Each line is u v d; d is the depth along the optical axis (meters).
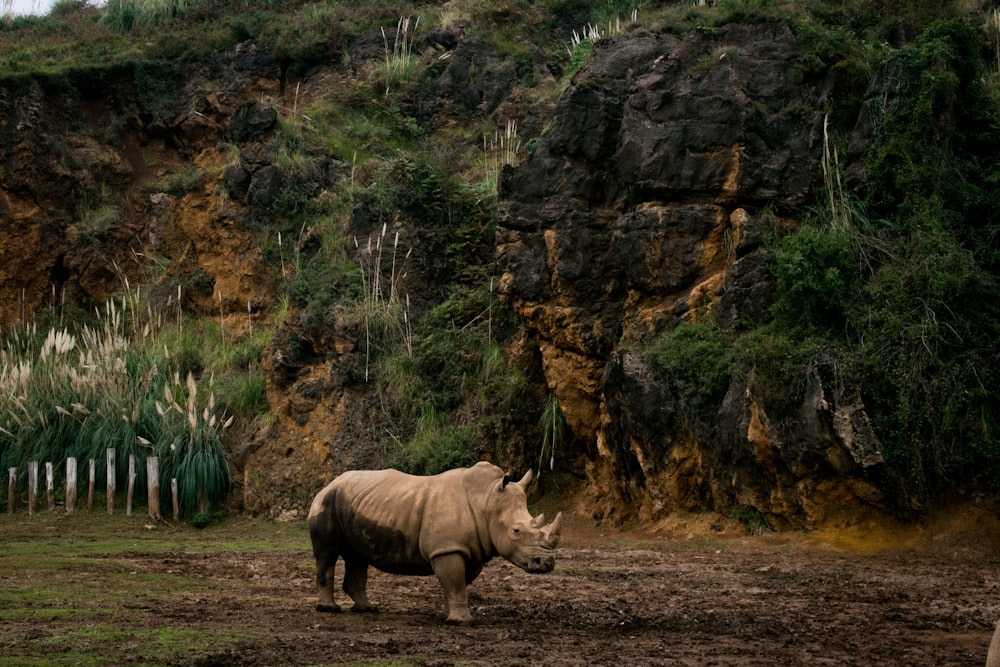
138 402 25.08
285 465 24.77
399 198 28.77
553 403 23.88
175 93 37.31
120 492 24.58
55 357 27.05
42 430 25.50
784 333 19.78
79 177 34.69
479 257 28.16
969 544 16.83
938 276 19.22
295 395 25.69
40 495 24.73
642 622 11.51
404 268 27.72
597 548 18.86
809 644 10.32
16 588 13.48
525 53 35.12
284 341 26.52
